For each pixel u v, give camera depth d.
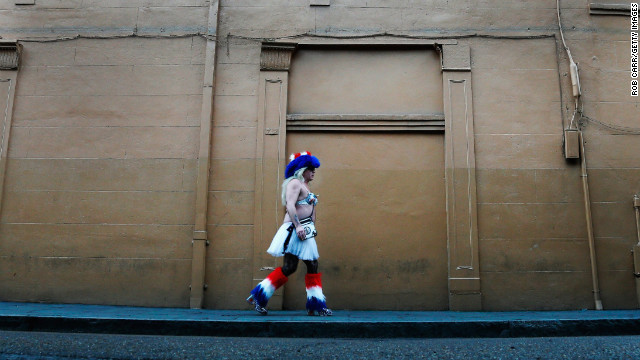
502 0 6.93
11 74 6.73
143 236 6.35
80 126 6.63
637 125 6.59
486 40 6.81
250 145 6.53
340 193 6.48
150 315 5.05
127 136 6.60
